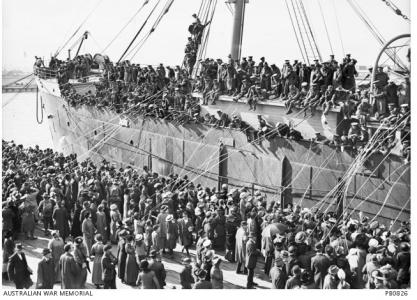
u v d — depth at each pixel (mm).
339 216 23031
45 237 22641
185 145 30484
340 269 15203
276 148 25812
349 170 23047
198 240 19953
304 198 24734
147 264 15906
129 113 34188
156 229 20156
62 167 30516
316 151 24188
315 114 25781
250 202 21562
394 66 28328
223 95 30156
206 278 16562
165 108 31781
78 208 22109
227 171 28344
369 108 23766
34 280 19125
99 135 37406
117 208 21656
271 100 27812
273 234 18625
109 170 28234
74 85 41688
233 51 34156
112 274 17172
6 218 21484
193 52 35688
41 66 44750
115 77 37094
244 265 19297
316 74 25547
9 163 29578
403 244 16234
